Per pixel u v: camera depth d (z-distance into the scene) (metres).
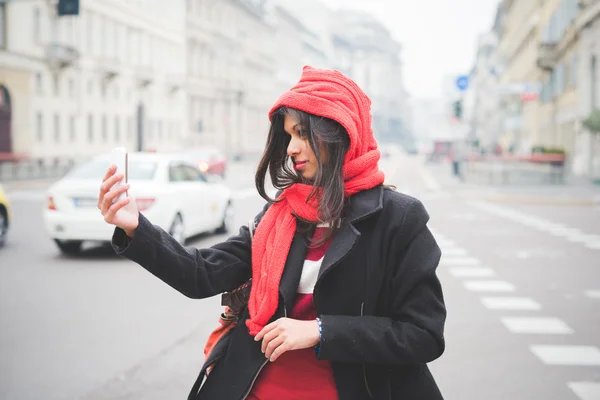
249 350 1.85
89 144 47.44
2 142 39.22
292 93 1.81
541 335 6.02
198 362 5.16
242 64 83.25
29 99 40.84
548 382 4.76
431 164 72.06
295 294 1.85
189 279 1.84
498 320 6.58
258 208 19.28
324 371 1.84
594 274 9.16
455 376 4.90
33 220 15.59
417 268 1.79
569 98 40.59
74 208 10.22
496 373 4.96
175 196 10.76
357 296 1.80
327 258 1.79
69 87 45.19
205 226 12.23
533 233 13.93
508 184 31.53
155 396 4.40
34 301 7.30
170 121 61.03
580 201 22.14
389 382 1.82
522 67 62.41
